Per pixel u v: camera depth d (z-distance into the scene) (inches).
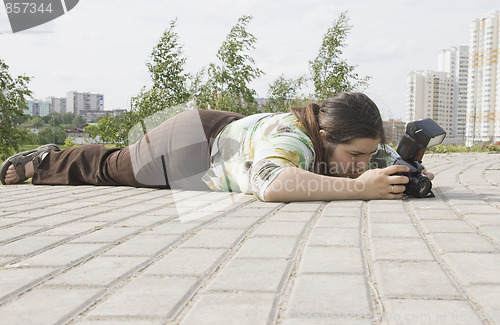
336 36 512.1
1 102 347.9
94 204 138.5
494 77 2399.1
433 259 68.9
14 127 359.9
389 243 78.7
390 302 52.4
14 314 51.6
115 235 92.2
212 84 450.3
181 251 77.6
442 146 638.5
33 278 64.9
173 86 375.2
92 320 49.3
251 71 449.1
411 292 55.4
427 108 2459.4
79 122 4456.2
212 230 94.0
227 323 47.5
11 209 130.5
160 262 71.4
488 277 60.1
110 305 53.4
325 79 519.2
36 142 380.2
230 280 61.4
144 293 57.3
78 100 5246.1
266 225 96.3
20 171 204.5
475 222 94.7
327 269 65.1
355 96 123.2
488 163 309.7
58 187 192.9
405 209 111.4
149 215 115.9
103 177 187.2
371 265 67.3
